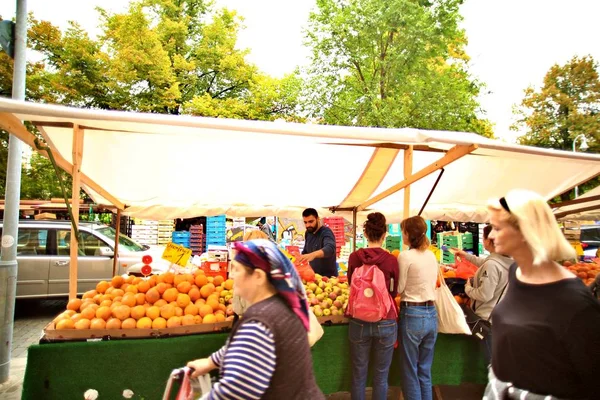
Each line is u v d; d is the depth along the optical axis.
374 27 17.25
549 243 1.59
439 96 17.78
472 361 4.28
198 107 18.11
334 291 4.27
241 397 1.50
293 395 1.58
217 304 3.89
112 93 17.66
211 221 14.14
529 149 3.89
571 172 5.73
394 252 5.07
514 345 1.65
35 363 3.29
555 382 1.57
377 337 3.59
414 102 17.58
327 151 5.06
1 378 4.84
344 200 7.07
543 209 1.65
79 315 3.59
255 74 21.16
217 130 3.32
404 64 17.66
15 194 4.93
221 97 21.19
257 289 1.73
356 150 5.05
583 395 1.53
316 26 18.75
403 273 3.67
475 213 7.81
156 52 17.56
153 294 3.80
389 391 4.80
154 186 5.86
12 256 4.92
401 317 3.73
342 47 18.38
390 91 17.56
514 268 1.84
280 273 1.70
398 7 16.84
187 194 6.23
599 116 20.67
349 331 3.74
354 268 3.72
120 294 3.90
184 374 2.06
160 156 5.00
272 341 1.56
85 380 3.36
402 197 6.98
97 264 8.63
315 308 3.94
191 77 19.58
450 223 15.20
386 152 5.09
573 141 20.39
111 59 17.27
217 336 3.62
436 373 4.21
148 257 4.90
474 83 23.17
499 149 3.72
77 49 16.80
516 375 1.66
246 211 6.93
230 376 1.51
